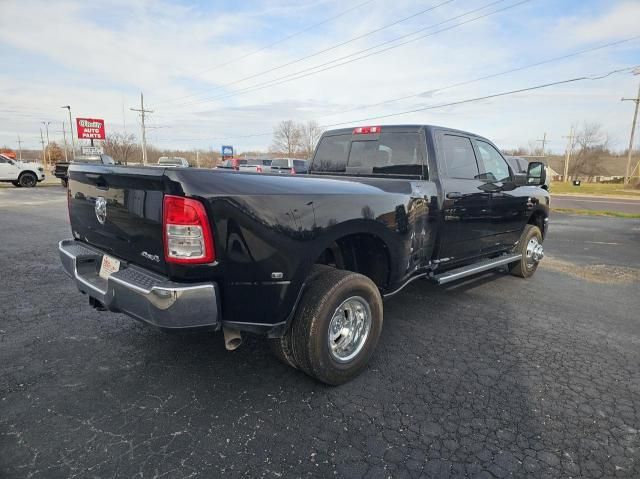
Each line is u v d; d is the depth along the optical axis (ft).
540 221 21.33
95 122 119.75
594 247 30.81
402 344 12.54
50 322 13.48
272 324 9.11
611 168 290.35
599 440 8.35
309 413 9.00
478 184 15.34
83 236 11.31
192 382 10.09
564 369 11.23
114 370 10.57
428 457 7.75
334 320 9.90
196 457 7.59
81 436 8.06
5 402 9.10
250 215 8.20
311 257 9.23
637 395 10.03
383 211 10.81
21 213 41.73
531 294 17.97
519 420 8.93
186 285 7.87
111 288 8.72
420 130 13.94
